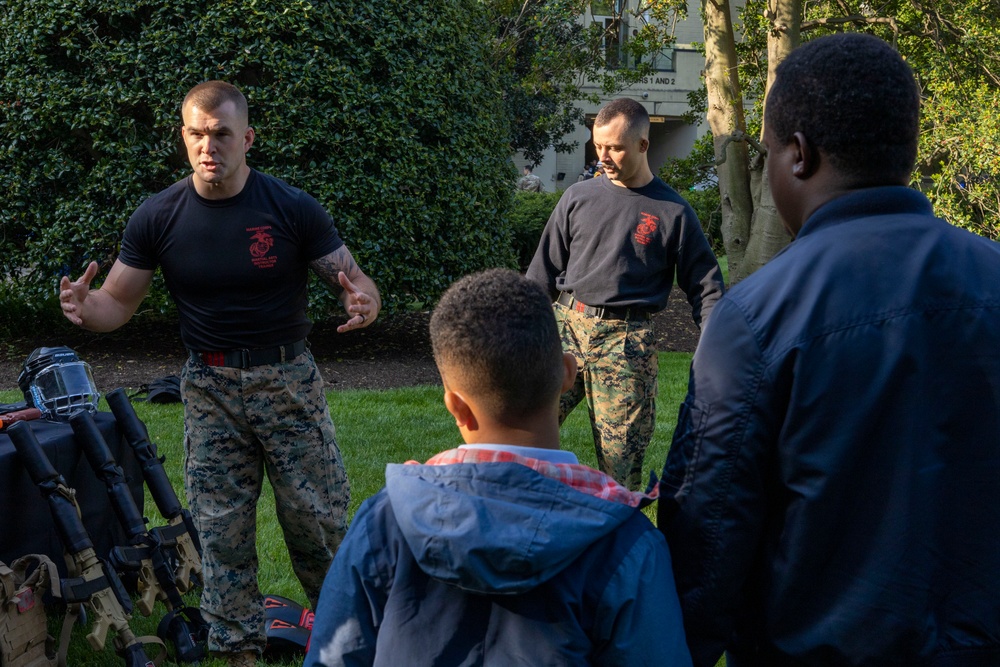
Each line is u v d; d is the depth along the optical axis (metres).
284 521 2.75
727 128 8.12
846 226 1.25
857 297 1.20
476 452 1.32
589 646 1.25
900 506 1.18
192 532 3.35
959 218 7.47
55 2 7.35
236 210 2.57
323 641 1.37
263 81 7.61
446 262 8.36
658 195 3.41
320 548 2.77
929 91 8.31
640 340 3.45
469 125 8.46
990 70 8.14
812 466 1.20
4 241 7.78
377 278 7.91
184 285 2.60
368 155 7.75
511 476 1.24
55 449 2.97
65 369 3.28
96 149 7.58
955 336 1.18
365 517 1.36
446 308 1.35
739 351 1.24
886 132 1.24
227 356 2.61
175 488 4.66
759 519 1.26
